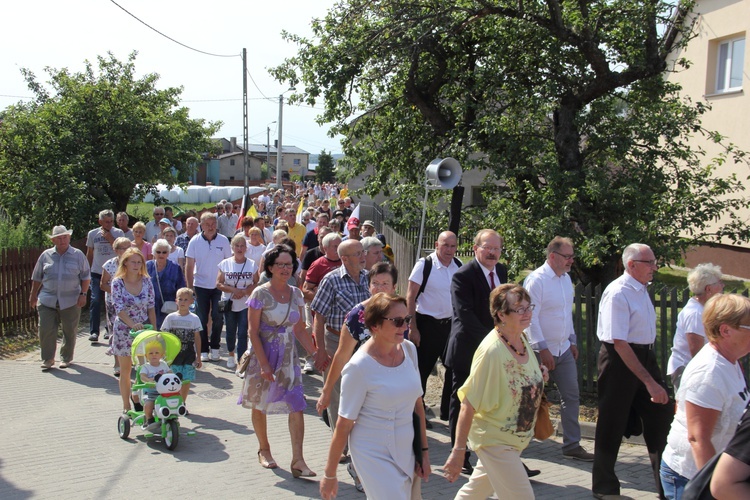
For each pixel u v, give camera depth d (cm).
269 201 3275
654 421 531
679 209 1032
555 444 680
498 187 1252
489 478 443
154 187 2038
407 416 404
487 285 603
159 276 890
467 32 1245
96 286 1135
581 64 1160
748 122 1628
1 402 795
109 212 1131
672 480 375
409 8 1202
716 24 1725
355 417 395
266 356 580
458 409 592
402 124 1366
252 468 599
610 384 530
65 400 809
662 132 1166
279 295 590
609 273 1102
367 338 498
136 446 654
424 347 708
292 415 585
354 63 1227
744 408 347
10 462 605
